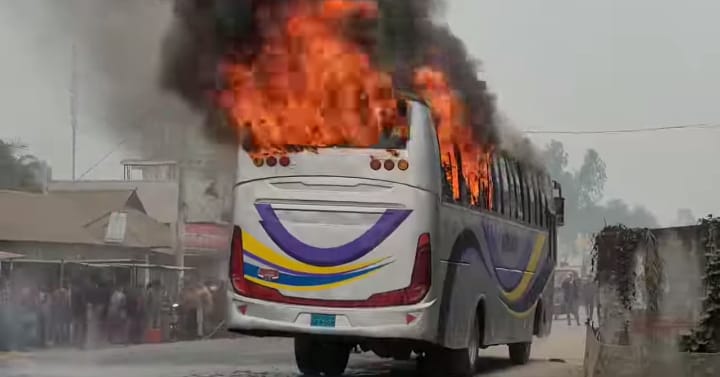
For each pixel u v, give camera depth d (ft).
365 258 44.39
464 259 49.26
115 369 55.83
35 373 51.62
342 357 54.03
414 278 44.14
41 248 96.07
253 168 45.70
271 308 44.78
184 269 88.38
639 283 50.44
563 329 123.75
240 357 68.90
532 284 65.87
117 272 87.20
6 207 101.71
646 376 43.09
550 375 57.31
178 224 97.09
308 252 44.70
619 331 51.88
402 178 44.55
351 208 44.65
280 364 61.93
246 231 45.47
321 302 44.45
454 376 50.70
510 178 59.57
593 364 49.70
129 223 104.27
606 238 55.11
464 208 49.42
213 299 97.35
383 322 44.11
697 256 43.24
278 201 45.21
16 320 72.18
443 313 45.78
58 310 75.51
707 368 39.78
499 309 56.75
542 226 68.95
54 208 104.83
